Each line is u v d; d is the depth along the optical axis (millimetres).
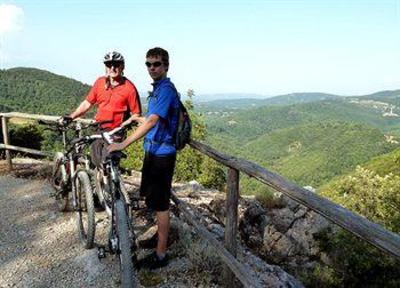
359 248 9523
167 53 3521
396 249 1507
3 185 7504
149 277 3936
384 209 17469
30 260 4445
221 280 3918
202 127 25266
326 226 9375
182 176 22219
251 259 4918
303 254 8750
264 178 2789
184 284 3865
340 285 8898
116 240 3486
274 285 4297
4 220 5688
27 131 16391
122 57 4793
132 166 18703
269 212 9328
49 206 6184
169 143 3689
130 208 4066
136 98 4914
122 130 4426
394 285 9742
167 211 3938
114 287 3830
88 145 4941
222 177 23578
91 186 4559
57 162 5727
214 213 7098
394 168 45188
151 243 4566
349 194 19578
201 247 4355
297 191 2363
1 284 3975
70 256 4477
